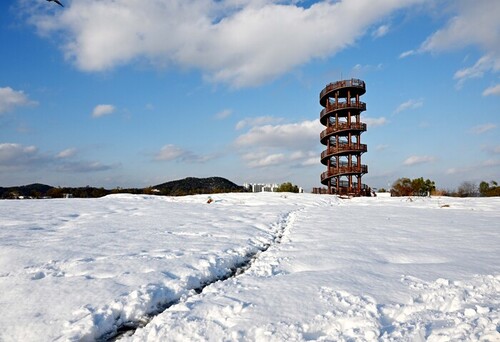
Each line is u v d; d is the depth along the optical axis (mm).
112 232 9461
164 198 25797
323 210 17328
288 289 4797
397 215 14906
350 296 4438
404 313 4031
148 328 3828
